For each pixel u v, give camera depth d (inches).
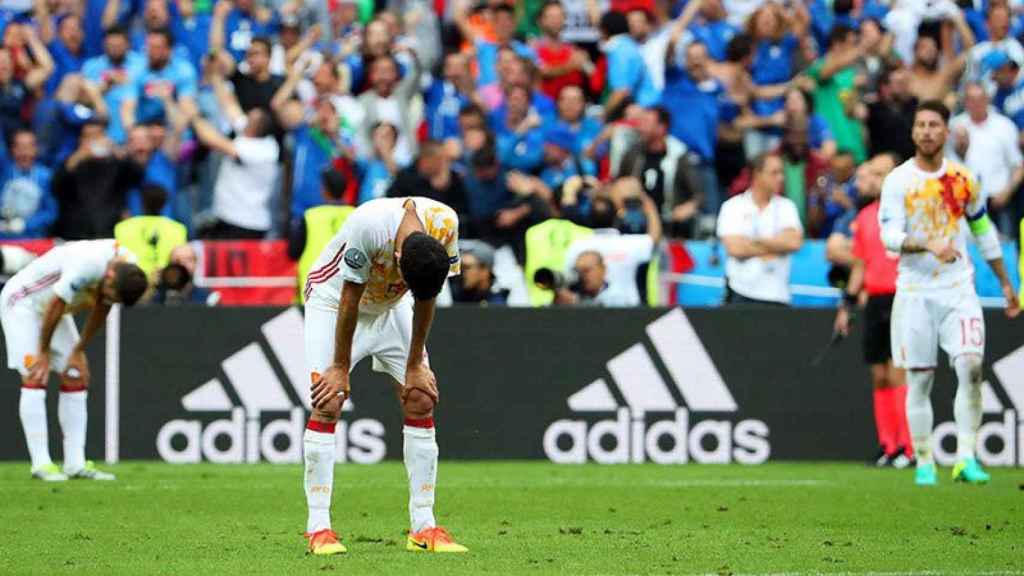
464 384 2095.2
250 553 1121.4
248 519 1381.6
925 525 1337.4
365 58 2721.5
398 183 2341.3
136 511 1445.6
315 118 2492.6
